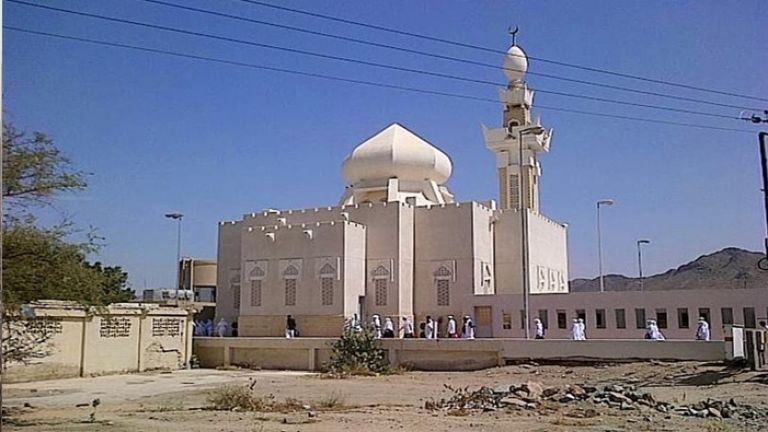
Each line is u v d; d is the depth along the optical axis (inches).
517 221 2140.7
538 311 1835.6
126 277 1112.2
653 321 1576.0
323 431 676.7
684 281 4790.8
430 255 2071.9
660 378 1226.6
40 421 802.2
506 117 2463.1
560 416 768.3
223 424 739.4
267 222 2241.6
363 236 2066.9
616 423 714.2
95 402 1021.2
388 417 784.3
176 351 1796.3
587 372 1386.6
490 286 2107.5
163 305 1875.0
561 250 2493.8
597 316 1760.6
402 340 1660.9
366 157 2373.3
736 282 4466.0
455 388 1238.3
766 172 1159.6
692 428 683.4
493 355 1571.1
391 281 2025.1
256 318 2076.8
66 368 1508.4
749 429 682.2
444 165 2429.9
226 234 2331.4
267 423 745.0
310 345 1763.0
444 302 2033.7
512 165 2410.2
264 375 1594.5
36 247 870.4
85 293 928.9
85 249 920.3
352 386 1293.1
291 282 2038.6
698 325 1574.8
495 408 842.8
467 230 2026.3
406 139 2385.6
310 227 2030.0
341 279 1963.6
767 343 1192.2
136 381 1456.7
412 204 2148.1
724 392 1003.3
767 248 1178.6
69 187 883.4
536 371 1451.8
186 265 2977.4
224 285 2308.1
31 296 877.2
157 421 778.2
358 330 1690.5
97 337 1584.6
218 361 1870.1
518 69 2472.9
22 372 1419.8
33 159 846.5
